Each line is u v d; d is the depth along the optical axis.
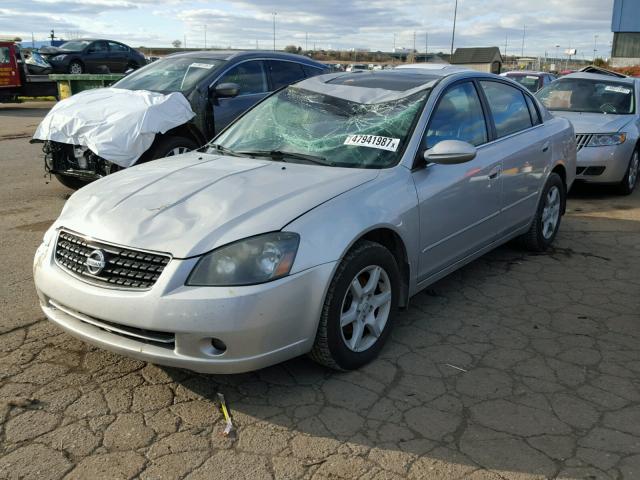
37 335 3.80
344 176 3.55
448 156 3.68
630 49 38.31
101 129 6.43
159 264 2.92
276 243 2.94
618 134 7.92
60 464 2.63
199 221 3.06
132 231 3.06
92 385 3.24
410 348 3.74
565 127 5.85
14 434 2.82
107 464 2.63
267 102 4.67
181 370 3.41
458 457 2.71
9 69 20.22
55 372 3.37
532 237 5.50
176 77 7.66
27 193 7.71
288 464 2.65
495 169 4.52
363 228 3.25
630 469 2.63
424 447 2.78
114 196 3.43
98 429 2.87
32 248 5.51
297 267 2.96
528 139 5.10
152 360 2.94
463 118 4.42
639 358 3.64
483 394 3.22
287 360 3.26
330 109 4.30
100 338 3.06
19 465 2.62
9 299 4.34
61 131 6.62
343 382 3.33
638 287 4.82
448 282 4.89
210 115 7.36
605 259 5.51
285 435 2.86
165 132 6.69
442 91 4.26
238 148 4.28
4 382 3.26
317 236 3.06
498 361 3.59
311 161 3.89
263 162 3.90
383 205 3.45
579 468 2.63
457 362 3.57
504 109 5.00
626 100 8.80
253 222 3.02
